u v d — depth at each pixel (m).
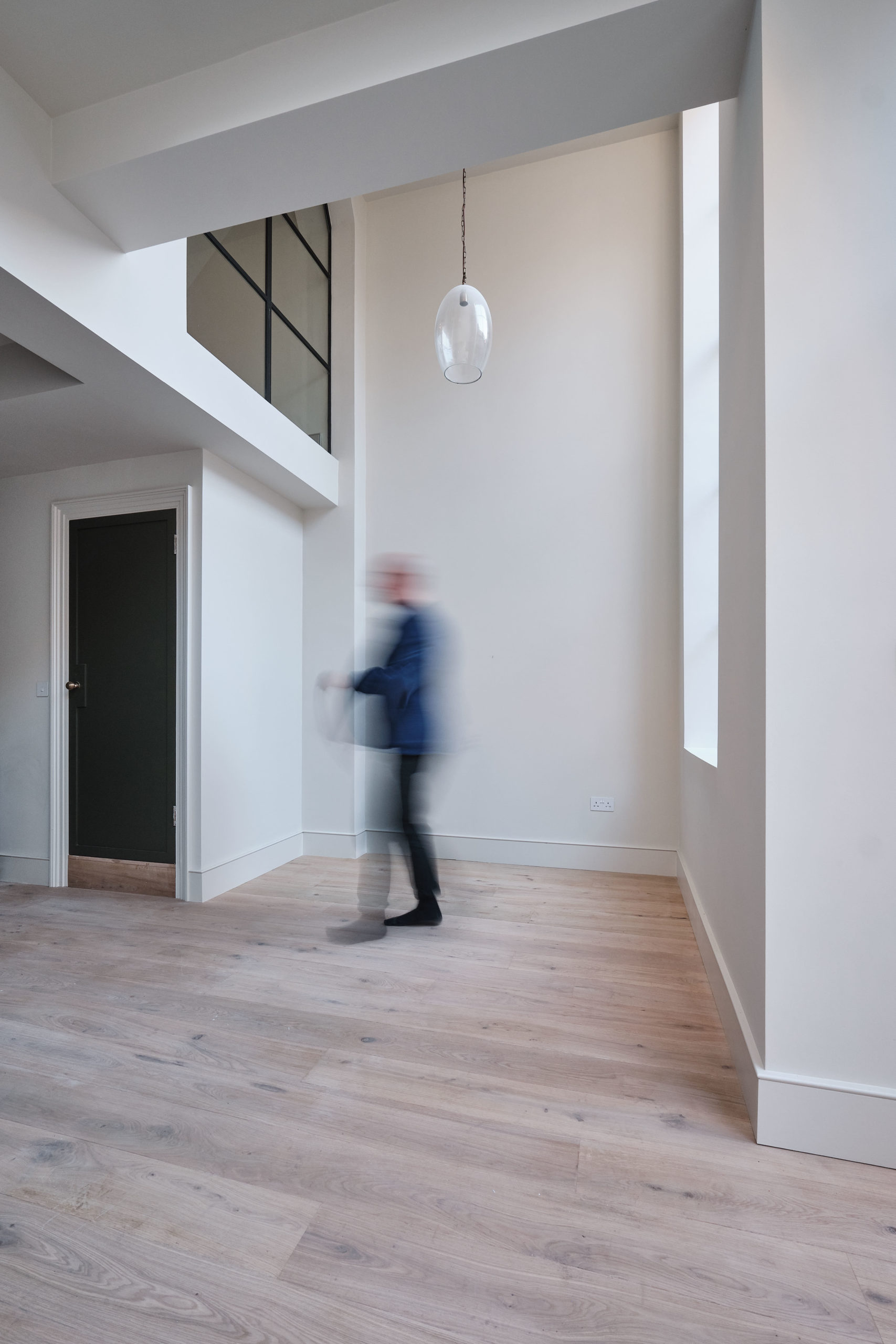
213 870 3.43
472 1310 1.08
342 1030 2.02
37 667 3.72
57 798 3.64
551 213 4.18
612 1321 1.05
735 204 1.93
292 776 4.21
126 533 3.55
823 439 1.52
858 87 1.52
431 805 4.23
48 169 2.10
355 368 4.36
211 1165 1.42
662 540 3.93
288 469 3.67
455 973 2.46
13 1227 1.25
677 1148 1.49
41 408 2.88
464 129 1.91
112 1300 1.09
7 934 2.87
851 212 1.52
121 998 2.24
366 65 1.78
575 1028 2.04
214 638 3.47
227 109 1.91
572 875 3.86
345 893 3.48
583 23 1.61
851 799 1.49
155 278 2.59
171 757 3.46
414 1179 1.38
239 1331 1.04
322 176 2.08
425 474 4.34
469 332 2.57
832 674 1.50
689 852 3.23
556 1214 1.28
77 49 1.89
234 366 3.44
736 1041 1.80
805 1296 1.10
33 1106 1.63
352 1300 1.09
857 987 1.47
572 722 4.04
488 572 4.20
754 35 1.61
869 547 1.49
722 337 2.18
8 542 3.79
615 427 4.02
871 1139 1.45
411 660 2.92
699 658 3.51
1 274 1.95
